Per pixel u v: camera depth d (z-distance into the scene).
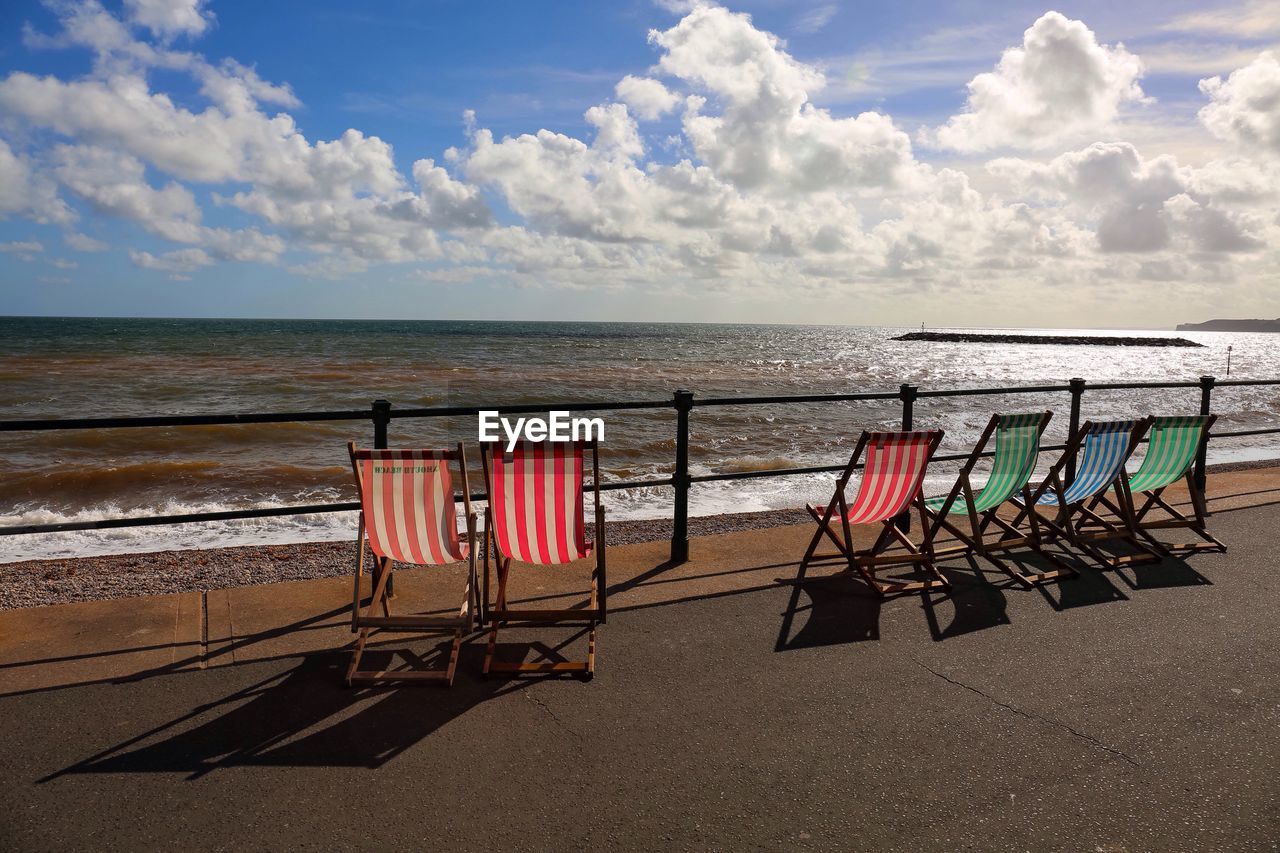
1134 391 36.91
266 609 4.55
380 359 51.41
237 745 3.07
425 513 3.98
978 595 4.84
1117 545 5.87
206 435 18.20
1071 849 2.51
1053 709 3.42
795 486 10.61
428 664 3.84
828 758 3.02
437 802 2.73
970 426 21.67
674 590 4.91
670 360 61.00
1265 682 3.68
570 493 4.12
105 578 5.53
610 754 3.04
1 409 22.73
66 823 2.58
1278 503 7.14
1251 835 2.58
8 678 3.61
